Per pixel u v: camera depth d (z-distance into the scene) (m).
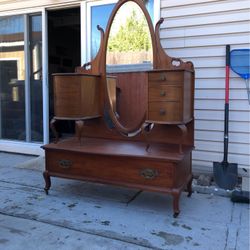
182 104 2.76
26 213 2.89
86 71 3.50
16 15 4.86
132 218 2.79
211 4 3.58
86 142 3.36
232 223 2.69
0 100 5.16
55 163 3.26
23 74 4.90
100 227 2.63
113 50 3.54
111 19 3.35
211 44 3.61
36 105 4.86
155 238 2.46
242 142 3.56
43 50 4.70
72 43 6.89
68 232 2.55
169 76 2.77
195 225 2.66
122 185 2.95
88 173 3.11
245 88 3.50
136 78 3.29
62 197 3.26
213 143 3.68
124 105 3.38
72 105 3.16
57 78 3.20
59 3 4.46
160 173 2.79
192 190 3.38
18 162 4.57
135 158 2.85
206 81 3.66
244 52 3.43
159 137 3.26
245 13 3.45
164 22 3.81
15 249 2.31
